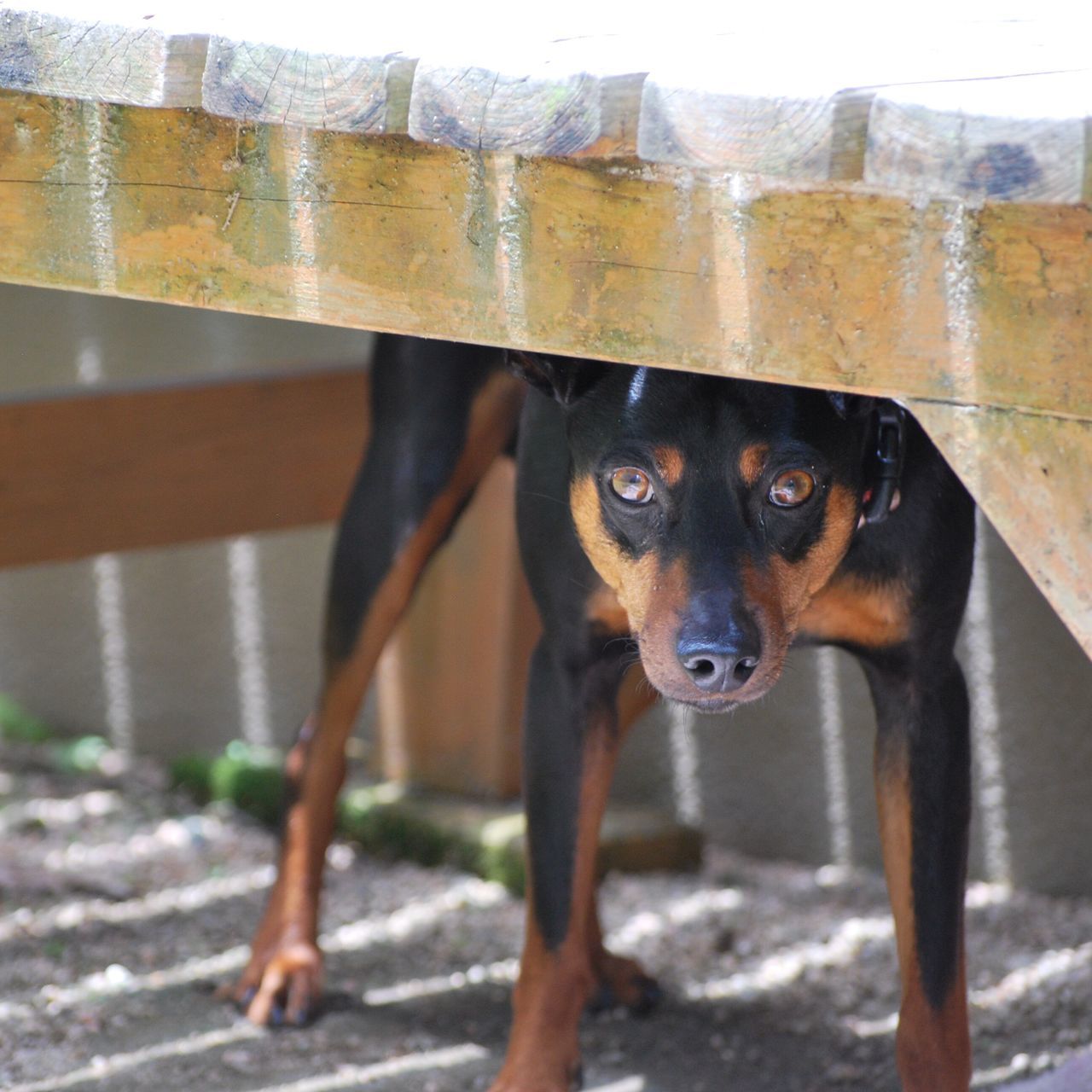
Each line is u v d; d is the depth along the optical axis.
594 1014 3.71
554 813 3.05
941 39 2.08
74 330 5.99
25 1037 3.51
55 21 2.31
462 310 2.21
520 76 1.96
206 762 5.52
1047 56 1.94
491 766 5.00
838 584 2.83
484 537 4.93
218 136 2.33
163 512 4.78
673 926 4.32
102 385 4.76
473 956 4.12
